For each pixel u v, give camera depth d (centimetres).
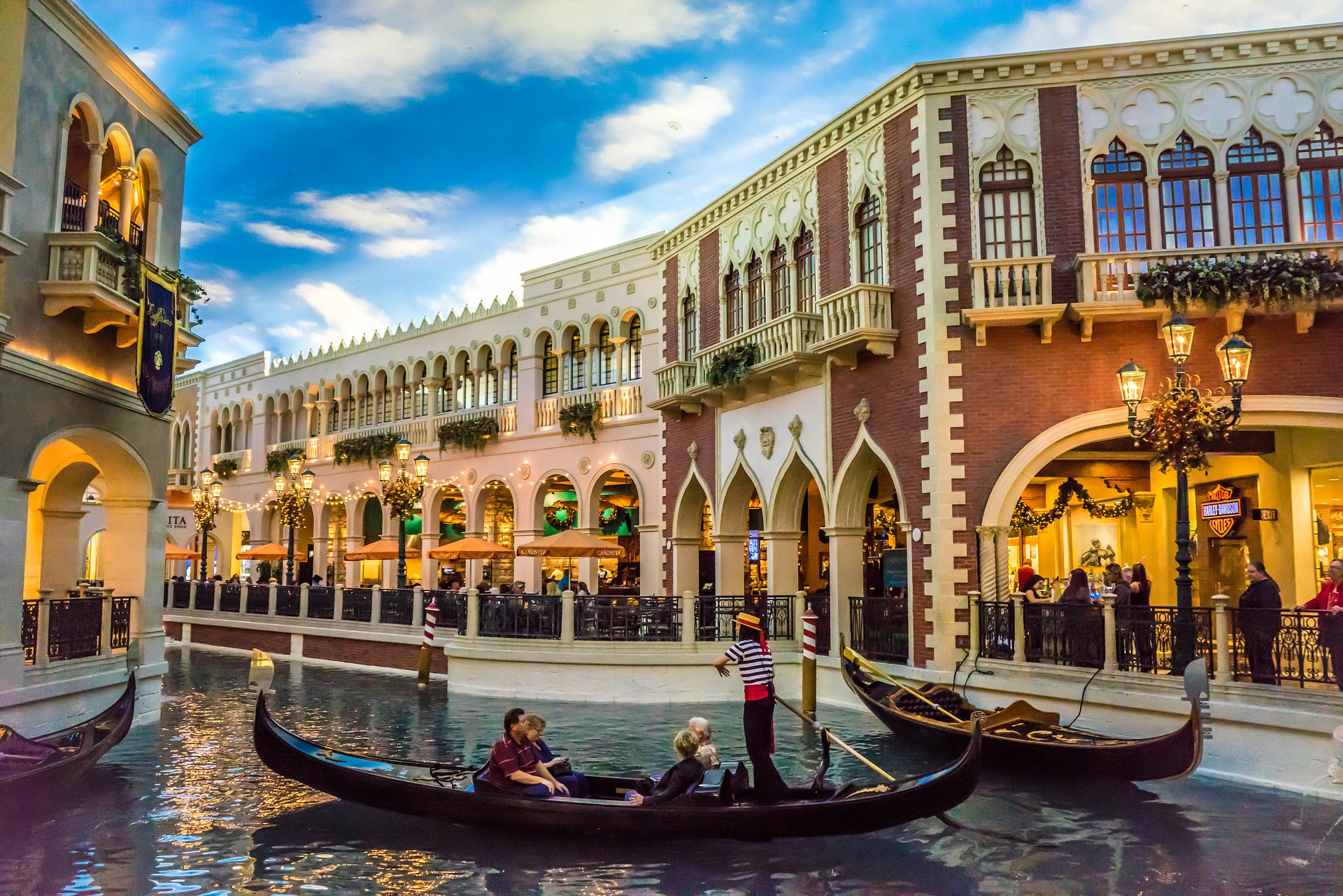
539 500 2541
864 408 1562
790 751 1229
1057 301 1393
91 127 1231
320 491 3222
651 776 902
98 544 3133
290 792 1001
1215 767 1047
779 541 1809
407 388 3038
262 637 2544
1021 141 1440
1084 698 1166
